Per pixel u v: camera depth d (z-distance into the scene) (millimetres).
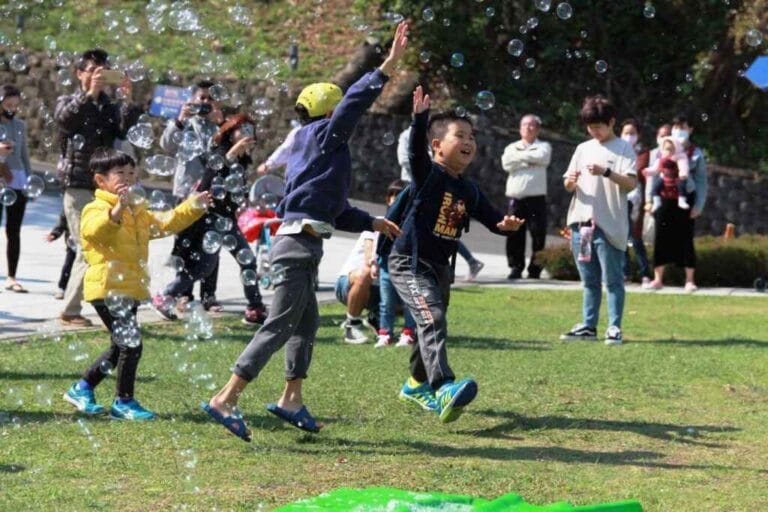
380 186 31656
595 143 13086
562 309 16156
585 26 32938
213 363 11016
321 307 15172
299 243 8039
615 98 33000
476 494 7035
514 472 7539
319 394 9758
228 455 7746
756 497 7094
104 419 8641
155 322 13188
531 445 8336
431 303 8664
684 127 18766
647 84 33188
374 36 32219
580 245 13156
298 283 8031
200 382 10062
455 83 32281
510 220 8914
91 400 8812
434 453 8008
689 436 8703
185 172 13148
